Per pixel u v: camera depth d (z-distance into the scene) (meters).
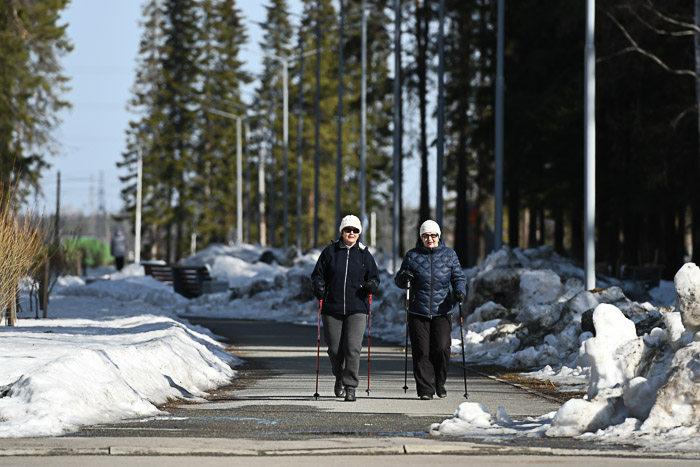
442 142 96.81
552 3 114.00
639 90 111.62
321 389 36.62
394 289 77.31
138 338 45.47
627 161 113.75
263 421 27.72
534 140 117.56
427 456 21.70
